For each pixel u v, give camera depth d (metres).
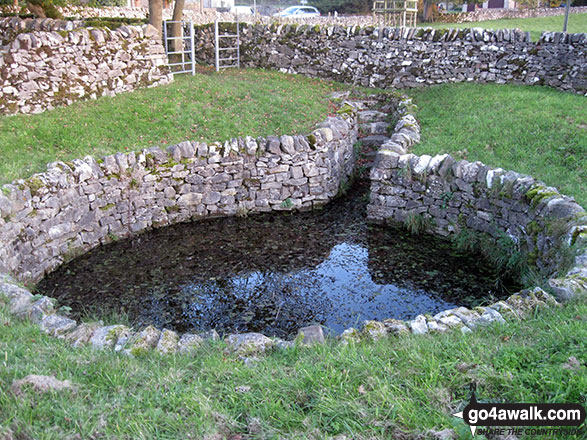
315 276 6.75
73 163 7.12
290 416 2.94
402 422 2.85
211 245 7.70
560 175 7.32
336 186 9.59
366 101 12.27
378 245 7.68
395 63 12.82
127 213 7.86
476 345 3.57
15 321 4.10
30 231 6.24
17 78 8.73
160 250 7.48
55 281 6.46
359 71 13.20
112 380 3.28
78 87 9.70
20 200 6.07
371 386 3.14
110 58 10.26
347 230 8.26
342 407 2.99
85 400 3.07
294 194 9.06
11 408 2.82
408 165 8.04
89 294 6.16
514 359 3.30
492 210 7.07
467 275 6.68
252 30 14.20
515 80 11.80
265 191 8.90
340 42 13.26
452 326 4.07
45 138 8.01
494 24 23.81
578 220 5.39
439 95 11.65
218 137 8.99
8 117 8.52
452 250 7.44
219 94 10.80
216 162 8.48
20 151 7.47
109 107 9.52
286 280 6.63
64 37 9.39
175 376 3.40
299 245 7.73
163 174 8.13
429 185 7.89
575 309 3.95
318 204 9.27
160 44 11.35
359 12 33.31
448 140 8.96
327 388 3.14
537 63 11.48
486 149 8.45
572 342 3.40
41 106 9.09
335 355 3.62
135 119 9.21
